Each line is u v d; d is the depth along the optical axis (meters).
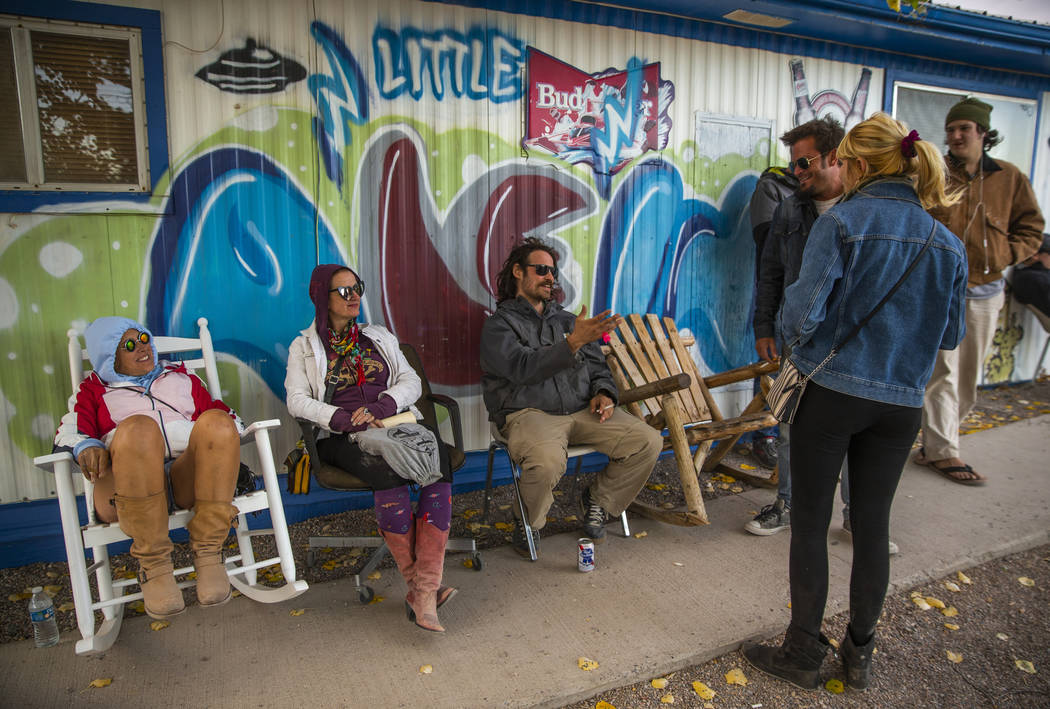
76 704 2.27
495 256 4.03
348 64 3.56
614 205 4.32
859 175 2.30
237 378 3.54
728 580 3.09
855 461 2.38
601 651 2.57
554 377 3.42
